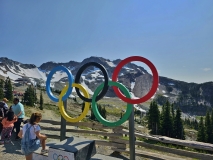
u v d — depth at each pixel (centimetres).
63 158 452
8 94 6981
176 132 4575
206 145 528
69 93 693
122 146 677
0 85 7169
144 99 555
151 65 553
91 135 1005
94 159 520
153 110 5212
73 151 449
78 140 534
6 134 723
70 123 759
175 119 4672
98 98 629
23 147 445
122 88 590
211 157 520
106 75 623
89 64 673
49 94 736
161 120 4784
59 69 738
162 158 597
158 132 4966
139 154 643
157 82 539
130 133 597
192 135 7281
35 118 462
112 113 11594
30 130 450
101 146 786
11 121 726
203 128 4253
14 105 777
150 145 625
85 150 489
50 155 469
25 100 6756
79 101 12412
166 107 4747
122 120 584
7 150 664
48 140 804
